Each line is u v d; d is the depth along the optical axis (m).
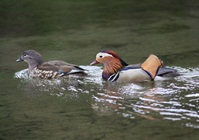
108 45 20.52
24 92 15.38
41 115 13.23
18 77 17.16
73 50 19.95
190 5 27.75
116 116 12.73
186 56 18.39
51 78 16.94
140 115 12.64
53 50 20.06
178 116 12.39
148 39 21.30
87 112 13.21
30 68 17.61
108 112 13.07
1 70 17.98
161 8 27.39
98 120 12.56
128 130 11.76
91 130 11.95
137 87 15.11
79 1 29.45
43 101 14.41
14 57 19.39
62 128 12.22
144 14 26.14
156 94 14.26
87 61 18.41
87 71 17.36
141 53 19.14
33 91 15.46
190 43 20.34
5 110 13.75
